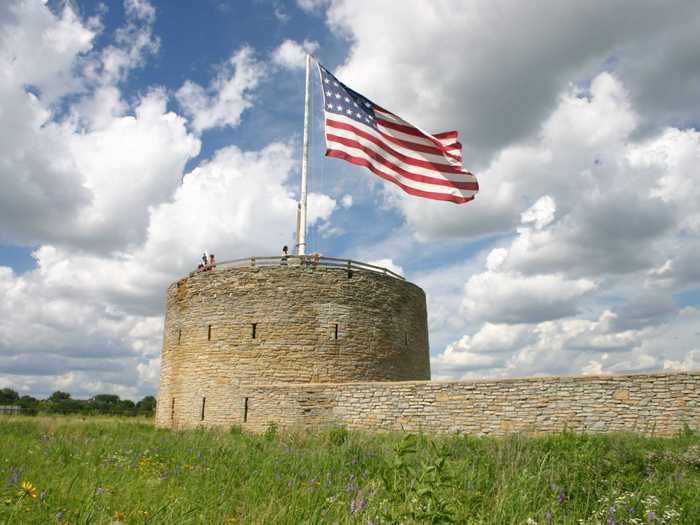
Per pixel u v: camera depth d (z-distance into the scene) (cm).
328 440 1766
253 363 2841
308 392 2461
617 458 1198
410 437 784
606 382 1897
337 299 2934
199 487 1017
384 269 3150
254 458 1363
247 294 2936
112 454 1436
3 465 1166
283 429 2266
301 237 3053
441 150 2600
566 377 1962
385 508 752
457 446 1422
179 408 3031
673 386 1797
